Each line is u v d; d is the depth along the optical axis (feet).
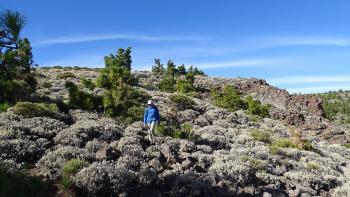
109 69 117.50
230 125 98.48
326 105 547.90
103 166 43.24
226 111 118.01
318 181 57.52
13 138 51.19
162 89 167.84
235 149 68.74
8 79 74.38
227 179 51.31
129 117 77.71
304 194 52.70
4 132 51.11
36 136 53.52
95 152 51.62
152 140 61.16
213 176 49.29
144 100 107.96
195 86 184.75
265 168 59.00
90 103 79.97
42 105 67.51
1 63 74.59
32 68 81.35
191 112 103.30
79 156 47.24
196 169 53.26
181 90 168.14
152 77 212.23
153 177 45.50
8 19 72.43
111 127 62.64
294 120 136.46
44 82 113.70
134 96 104.22
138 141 58.29
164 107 102.78
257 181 53.83
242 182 51.52
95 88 112.57
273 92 171.53
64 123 62.59
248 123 108.37
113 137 59.77
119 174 42.32
